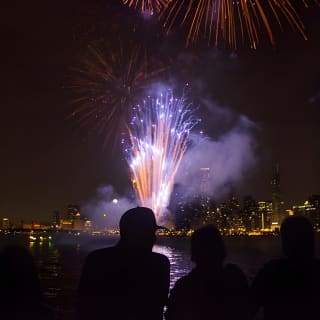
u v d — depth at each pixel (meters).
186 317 5.23
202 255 5.37
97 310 5.25
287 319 5.30
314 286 5.32
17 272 4.66
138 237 5.42
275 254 99.94
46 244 164.75
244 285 5.40
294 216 5.61
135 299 5.26
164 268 5.47
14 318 4.59
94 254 5.43
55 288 37.38
